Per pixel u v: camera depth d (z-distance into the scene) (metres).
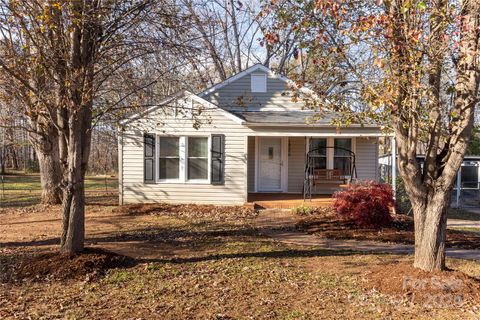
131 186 14.46
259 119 14.67
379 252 8.72
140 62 8.69
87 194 20.05
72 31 6.28
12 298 5.59
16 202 16.22
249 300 5.62
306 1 6.21
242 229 10.94
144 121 13.91
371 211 11.20
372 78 6.23
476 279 6.30
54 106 6.92
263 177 16.78
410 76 5.45
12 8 6.01
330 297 5.78
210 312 5.17
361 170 16.34
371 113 6.22
